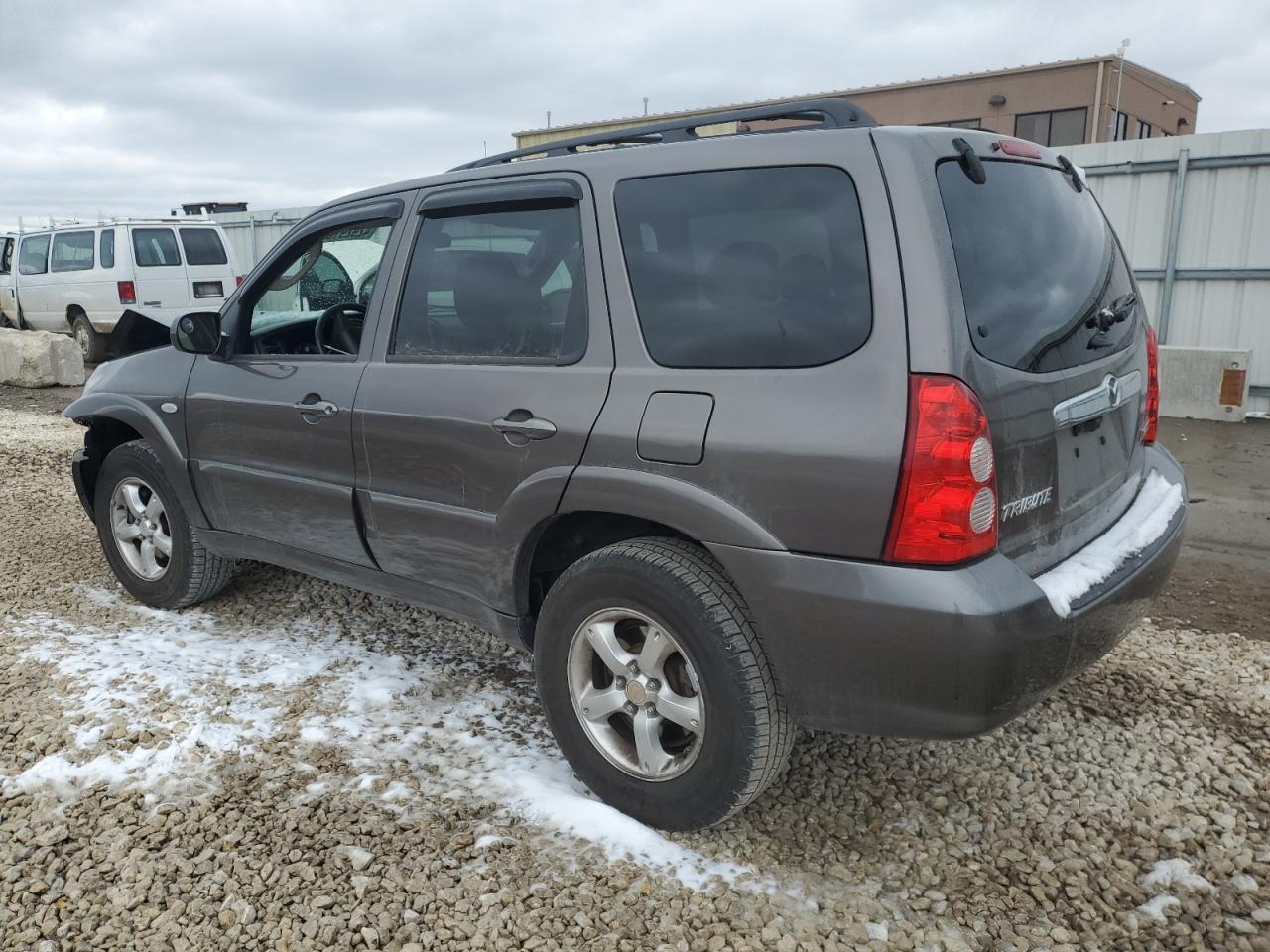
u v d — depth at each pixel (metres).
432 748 3.12
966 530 2.14
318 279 3.88
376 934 2.28
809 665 2.33
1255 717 3.31
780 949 2.24
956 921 2.34
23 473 7.39
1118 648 3.89
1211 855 2.57
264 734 3.20
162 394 4.07
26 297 15.54
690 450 2.43
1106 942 2.27
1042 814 2.77
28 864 2.54
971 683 2.15
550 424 2.72
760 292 2.42
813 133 2.42
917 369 2.15
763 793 2.88
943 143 2.38
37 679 3.57
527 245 2.91
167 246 14.22
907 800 2.84
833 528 2.24
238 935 2.28
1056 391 2.44
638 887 2.44
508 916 2.34
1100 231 3.01
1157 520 2.86
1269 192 9.71
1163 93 21.66
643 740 2.64
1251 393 10.13
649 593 2.52
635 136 2.94
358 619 4.24
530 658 3.84
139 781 2.92
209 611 4.34
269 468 3.67
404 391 3.14
